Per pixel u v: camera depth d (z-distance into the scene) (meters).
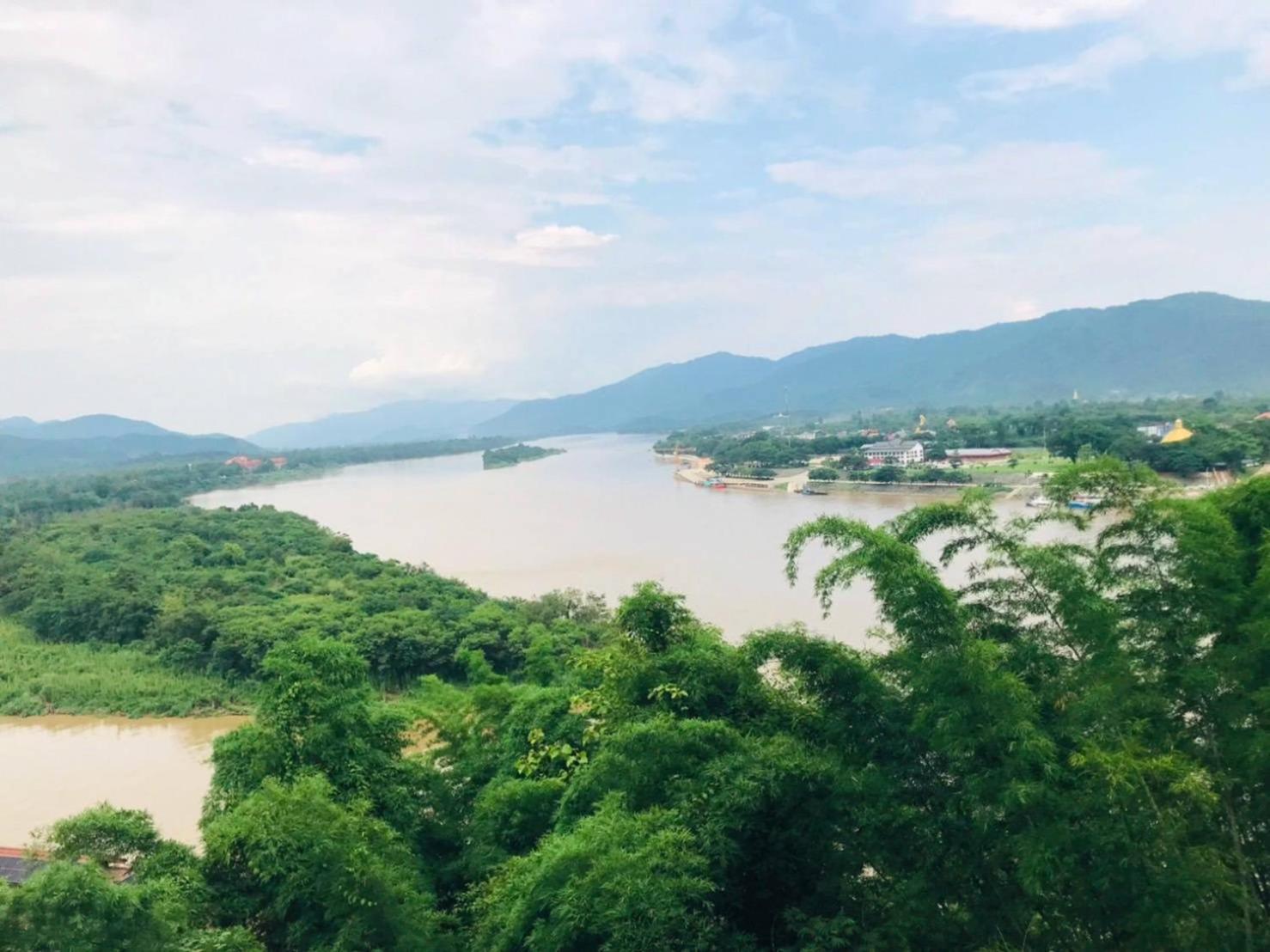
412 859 16.42
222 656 59.25
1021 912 12.10
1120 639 12.96
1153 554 13.20
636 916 11.27
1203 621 12.62
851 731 13.38
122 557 91.00
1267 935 10.96
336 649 18.97
